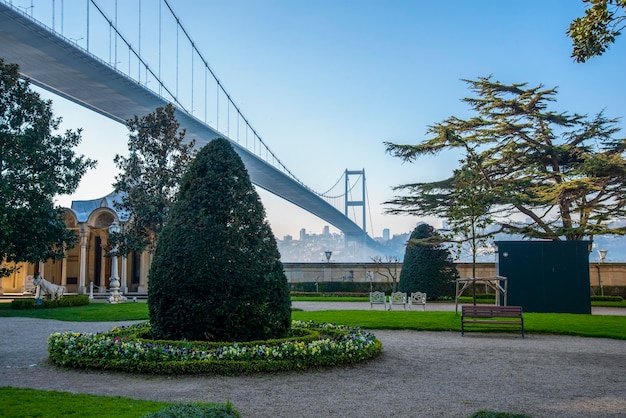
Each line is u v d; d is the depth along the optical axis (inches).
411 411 297.7
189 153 1293.1
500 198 1272.1
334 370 409.1
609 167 1234.6
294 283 1649.9
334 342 440.8
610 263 1513.3
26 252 1063.6
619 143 1373.0
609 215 1327.5
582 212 1376.7
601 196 1393.9
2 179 987.9
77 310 983.6
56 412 272.4
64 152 1096.8
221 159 470.9
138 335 470.6
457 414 293.1
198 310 432.8
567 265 982.4
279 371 396.5
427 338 616.7
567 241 988.6
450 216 1082.7
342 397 327.9
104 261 1705.2
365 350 446.6
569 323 733.9
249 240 454.0
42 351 504.4
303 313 868.0
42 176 1046.4
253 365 390.0
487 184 1373.0
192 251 438.9
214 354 395.2
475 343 578.6
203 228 445.1
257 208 466.9
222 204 453.4
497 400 325.4
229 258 441.1
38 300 1064.2
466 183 960.9
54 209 1120.8
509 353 510.3
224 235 444.8
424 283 1296.8
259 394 333.4
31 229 1028.5
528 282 985.5
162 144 1261.1
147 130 1263.5
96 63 1625.2
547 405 315.0
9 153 1020.5
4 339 598.9
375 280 1652.3
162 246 453.7
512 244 998.4
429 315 823.1
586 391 352.5
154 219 1226.0
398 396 332.5
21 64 1595.7
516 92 1437.0
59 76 1686.8
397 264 1635.1
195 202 455.8
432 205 1421.0
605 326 705.6
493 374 407.2
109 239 1268.5
